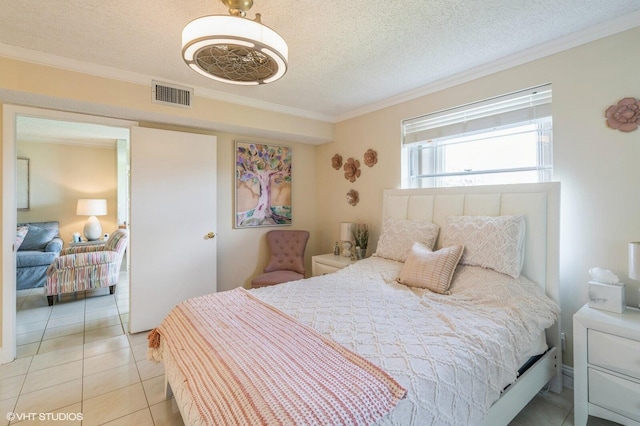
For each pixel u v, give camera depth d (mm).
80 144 5535
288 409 874
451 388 1148
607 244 1910
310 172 4215
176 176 3055
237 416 902
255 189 3727
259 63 1476
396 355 1207
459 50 2193
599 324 1594
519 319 1622
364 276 2430
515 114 2326
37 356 2465
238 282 3627
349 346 1287
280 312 1682
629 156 1828
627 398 1517
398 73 2568
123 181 5402
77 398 1930
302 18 1790
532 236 2068
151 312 2949
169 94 2686
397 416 973
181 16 1764
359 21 1826
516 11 1748
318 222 4246
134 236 2859
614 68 1873
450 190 2605
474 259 2109
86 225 5281
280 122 3414
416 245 2408
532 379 1705
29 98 2271
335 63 2377
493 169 2561
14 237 2402
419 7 1700
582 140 1999
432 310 1707
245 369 1100
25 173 5156
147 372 2234
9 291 2369
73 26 1854
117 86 2473
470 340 1352
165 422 1726
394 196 3074
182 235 3092
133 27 1871
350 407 893
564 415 1786
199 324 1562
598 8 1728
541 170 2285
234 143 3564
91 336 2844
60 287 3682
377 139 3367
